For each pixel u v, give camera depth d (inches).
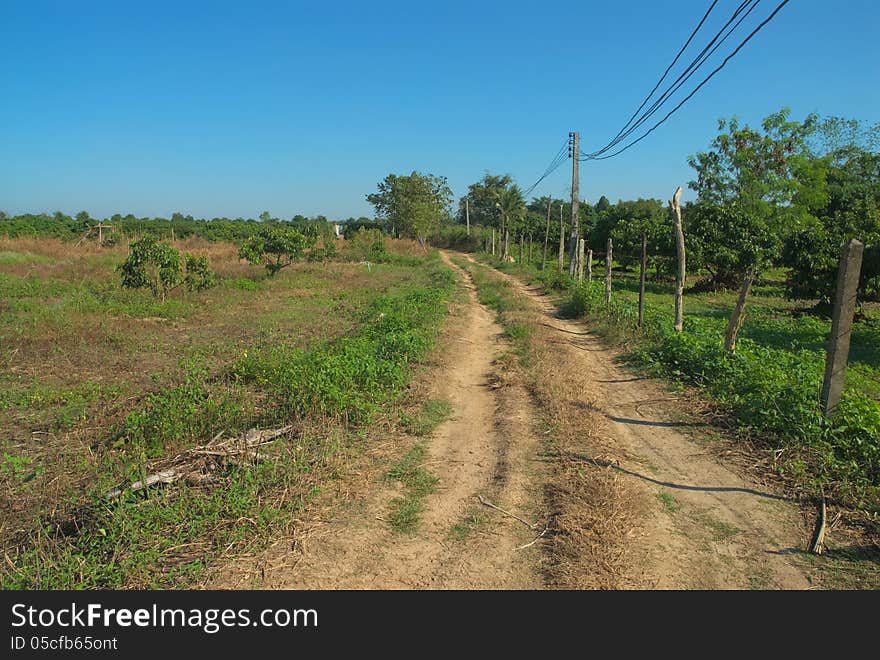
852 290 248.2
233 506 190.5
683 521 195.6
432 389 347.6
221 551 173.6
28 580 158.1
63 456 249.9
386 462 243.1
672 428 285.0
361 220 3102.9
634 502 205.6
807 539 182.9
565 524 189.3
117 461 237.3
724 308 815.1
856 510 197.8
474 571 167.0
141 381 371.2
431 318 563.8
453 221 3582.7
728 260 927.0
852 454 233.5
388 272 1267.2
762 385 291.0
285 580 162.7
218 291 810.2
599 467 235.3
